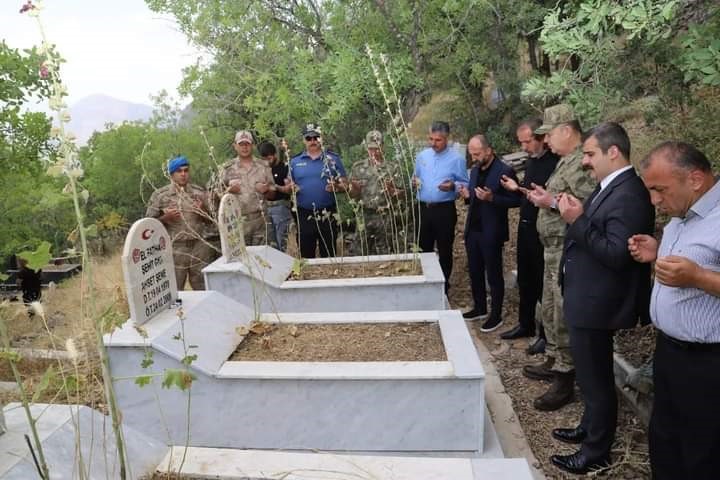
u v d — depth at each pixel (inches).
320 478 76.2
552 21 135.3
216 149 418.9
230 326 136.7
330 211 229.0
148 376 72.0
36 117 265.3
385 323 144.6
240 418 117.0
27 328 217.0
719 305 86.6
